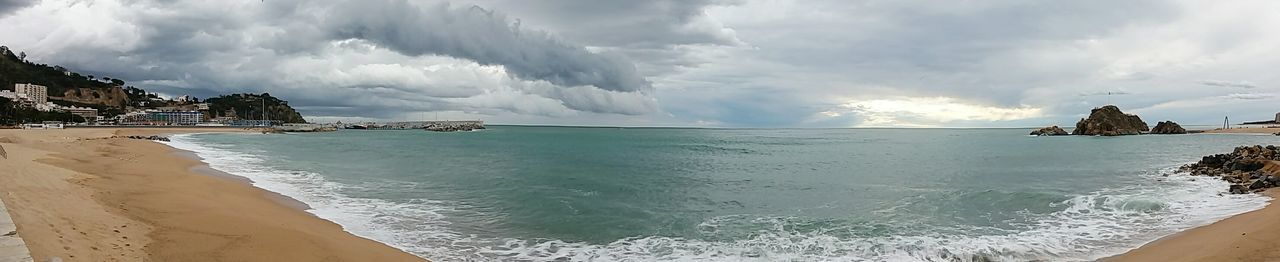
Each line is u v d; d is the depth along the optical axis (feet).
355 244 42.14
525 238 47.98
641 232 50.39
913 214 59.00
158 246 36.78
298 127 520.42
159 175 77.30
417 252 42.50
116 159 102.53
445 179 90.43
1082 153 168.45
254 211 52.85
